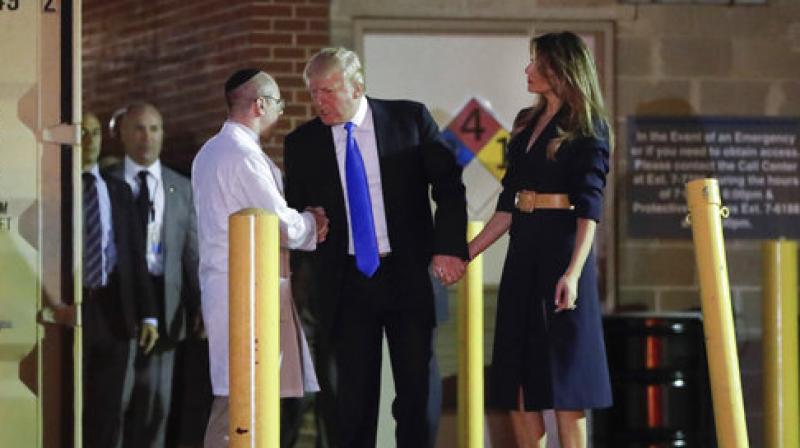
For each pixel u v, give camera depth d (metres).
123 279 15.09
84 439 15.02
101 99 18.00
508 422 16.23
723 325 11.05
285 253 12.02
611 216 17.53
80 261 11.98
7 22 11.77
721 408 11.05
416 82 17.42
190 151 17.67
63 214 11.90
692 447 15.37
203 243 12.05
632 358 15.35
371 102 12.39
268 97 12.21
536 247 11.52
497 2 17.48
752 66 17.77
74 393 11.98
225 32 17.52
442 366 16.86
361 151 12.25
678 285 17.59
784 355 14.48
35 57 11.80
